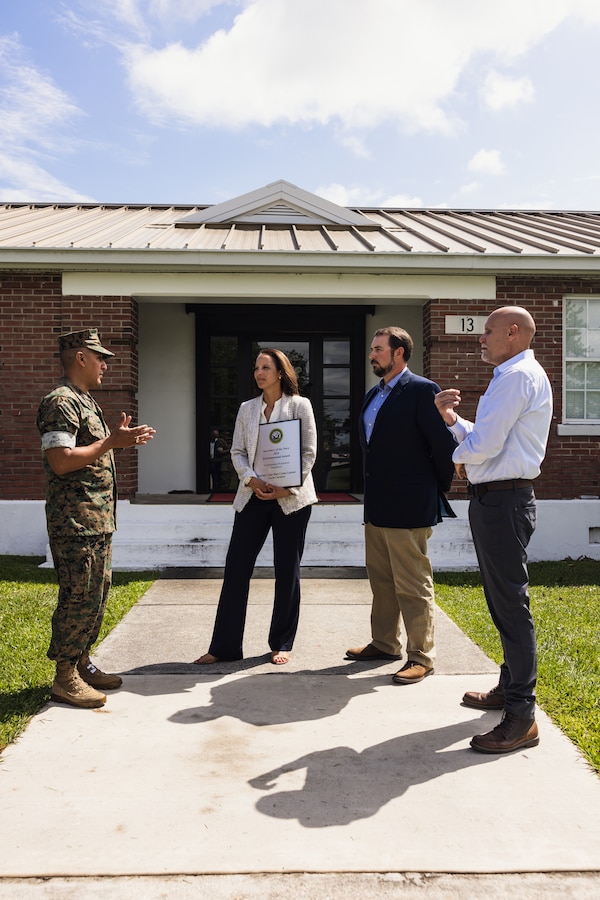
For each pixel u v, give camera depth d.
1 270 8.38
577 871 2.51
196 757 3.33
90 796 2.97
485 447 3.38
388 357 4.52
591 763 3.29
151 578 7.38
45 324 8.43
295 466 4.66
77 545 3.75
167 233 9.91
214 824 2.77
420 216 13.05
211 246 8.72
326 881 2.45
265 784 3.08
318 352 11.02
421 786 3.07
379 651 4.80
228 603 4.68
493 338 3.58
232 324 10.83
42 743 3.46
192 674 4.46
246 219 11.12
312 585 7.13
